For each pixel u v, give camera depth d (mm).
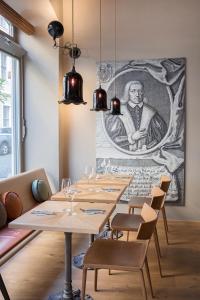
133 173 5191
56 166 5184
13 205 3619
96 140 5266
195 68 4977
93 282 3111
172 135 5059
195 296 2867
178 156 5059
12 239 3113
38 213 2680
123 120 5172
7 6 4207
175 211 5109
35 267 3430
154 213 2529
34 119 5195
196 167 5039
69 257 2754
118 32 5160
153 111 5090
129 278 3205
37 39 5102
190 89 5004
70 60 5285
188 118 5031
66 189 3176
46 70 5117
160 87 5055
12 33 5023
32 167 5238
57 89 5105
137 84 5113
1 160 4719
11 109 5012
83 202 3105
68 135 5363
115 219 3592
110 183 4113
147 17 5066
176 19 4996
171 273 3318
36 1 4570
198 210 5059
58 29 4203
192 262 3592
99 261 2424
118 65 5164
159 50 5055
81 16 5238
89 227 2320
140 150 5156
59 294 2852
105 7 5180
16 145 5156
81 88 3061
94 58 5238
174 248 4008
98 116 5242
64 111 5348
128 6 5117
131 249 2658
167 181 4098
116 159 5227
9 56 4805
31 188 4375
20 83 5113
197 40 4961
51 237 4340
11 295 2861
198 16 4945
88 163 5340
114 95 5184
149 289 2984
